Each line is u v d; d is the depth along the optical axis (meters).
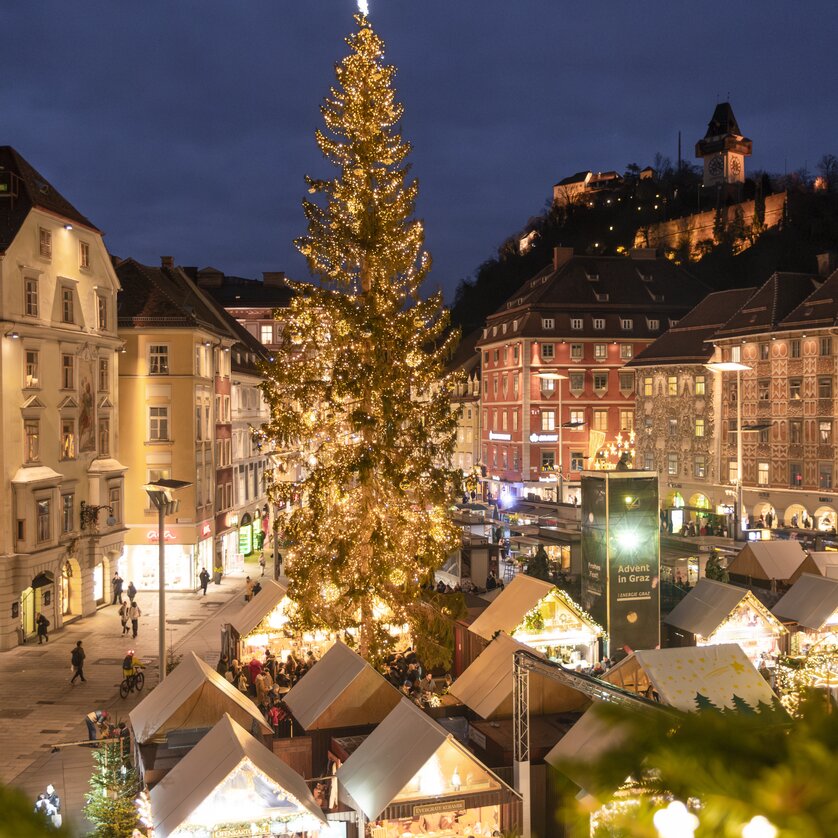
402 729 21.23
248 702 26.36
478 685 27.09
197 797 18.52
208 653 42.19
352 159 37.91
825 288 70.50
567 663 33.44
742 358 75.88
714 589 35.62
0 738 30.58
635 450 89.19
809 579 36.84
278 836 20.00
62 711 33.62
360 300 36.97
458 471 36.25
